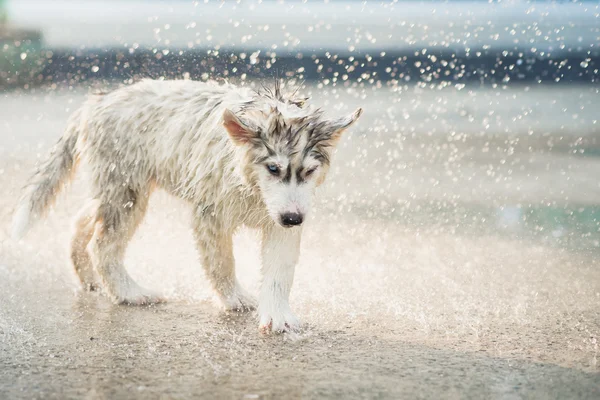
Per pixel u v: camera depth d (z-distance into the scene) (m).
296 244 7.41
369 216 12.67
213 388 5.79
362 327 7.51
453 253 10.52
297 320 7.37
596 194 14.05
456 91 29.67
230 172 7.22
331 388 5.82
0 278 9.10
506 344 7.01
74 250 8.80
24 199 8.95
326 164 7.20
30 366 6.23
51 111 21.70
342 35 35.50
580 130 21.14
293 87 8.87
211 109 7.62
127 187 8.29
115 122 8.27
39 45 28.89
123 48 26.95
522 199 13.73
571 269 9.77
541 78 32.78
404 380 6.03
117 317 7.76
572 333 7.36
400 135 20.39
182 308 8.16
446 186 14.81
